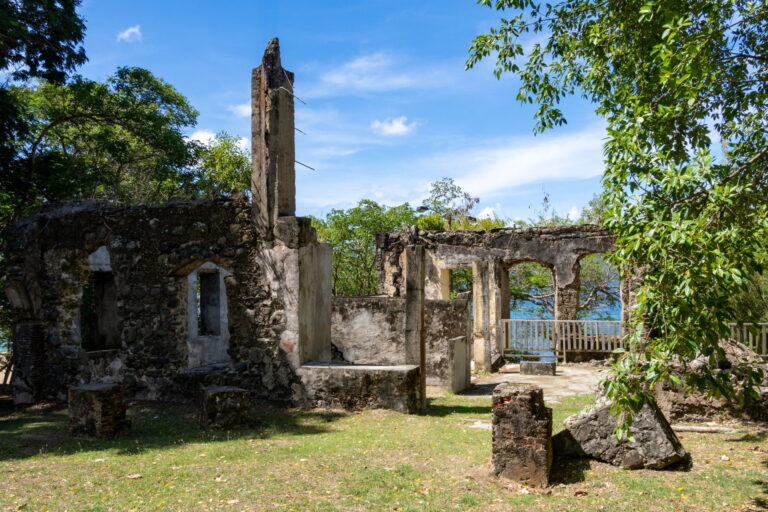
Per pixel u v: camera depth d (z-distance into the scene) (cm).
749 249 485
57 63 1541
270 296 1077
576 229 1931
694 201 507
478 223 2856
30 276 1288
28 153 1642
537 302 2809
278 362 1062
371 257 2933
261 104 1095
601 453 637
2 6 1292
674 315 466
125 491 573
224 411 870
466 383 1338
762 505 519
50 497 560
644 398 492
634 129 607
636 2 941
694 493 550
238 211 1117
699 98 672
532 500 542
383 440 777
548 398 1157
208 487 580
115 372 1288
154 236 1190
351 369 1010
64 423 979
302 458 685
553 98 1111
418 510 519
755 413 812
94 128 2222
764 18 786
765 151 559
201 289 1814
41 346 1291
